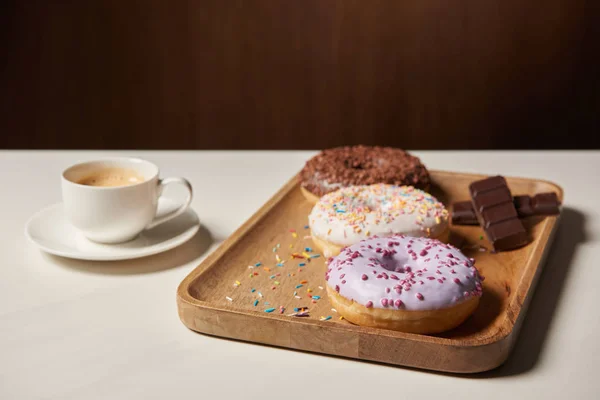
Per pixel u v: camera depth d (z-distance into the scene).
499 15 1.34
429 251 0.61
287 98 1.42
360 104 1.42
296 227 0.73
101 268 0.65
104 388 0.52
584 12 1.33
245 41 1.38
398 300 0.56
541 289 0.63
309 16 1.36
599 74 1.36
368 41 1.37
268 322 0.55
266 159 0.91
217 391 0.52
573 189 0.82
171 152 0.93
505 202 0.72
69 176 0.68
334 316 0.59
